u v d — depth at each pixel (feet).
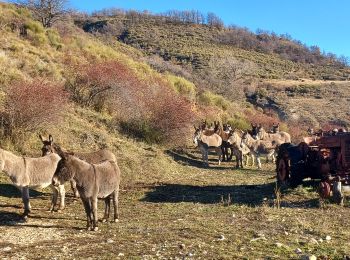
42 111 55.21
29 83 58.49
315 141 45.42
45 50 92.17
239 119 121.19
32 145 54.70
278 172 48.47
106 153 40.73
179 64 250.16
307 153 45.39
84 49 107.34
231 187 50.29
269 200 40.57
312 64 360.28
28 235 28.86
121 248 24.84
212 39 355.77
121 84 78.33
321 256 22.16
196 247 24.43
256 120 128.88
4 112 54.49
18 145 53.31
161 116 76.43
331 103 217.97
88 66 80.79
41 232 29.73
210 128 92.17
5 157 33.19
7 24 96.27
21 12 109.09
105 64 82.89
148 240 26.53
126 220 33.45
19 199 40.24
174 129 77.15
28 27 98.48
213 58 261.65
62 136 59.26
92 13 391.04
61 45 99.96
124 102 77.66
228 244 24.97
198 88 148.56
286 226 29.50
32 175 34.55
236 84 212.23
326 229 28.45
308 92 239.50
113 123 72.90
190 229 29.01
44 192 43.73
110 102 78.89
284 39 441.68
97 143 61.77
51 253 24.21
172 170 61.00
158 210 37.17
